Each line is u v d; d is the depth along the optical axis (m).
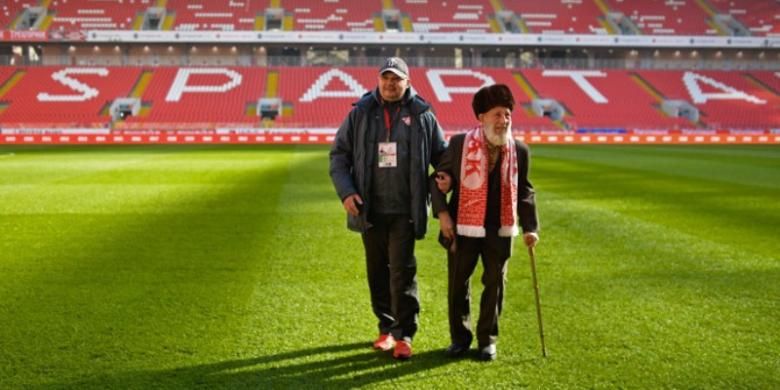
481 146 3.81
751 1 52.56
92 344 4.27
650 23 49.22
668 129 39.97
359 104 4.11
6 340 4.34
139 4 47.22
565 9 50.44
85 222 8.95
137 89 41.50
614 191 12.46
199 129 36.81
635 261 6.68
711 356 4.04
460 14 48.97
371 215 4.12
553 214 9.67
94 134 33.75
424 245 7.46
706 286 5.70
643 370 3.83
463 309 4.07
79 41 42.62
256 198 11.40
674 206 10.48
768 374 3.77
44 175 15.45
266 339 4.37
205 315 4.88
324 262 6.61
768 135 35.78
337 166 4.16
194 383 3.66
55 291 5.54
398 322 4.10
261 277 6.02
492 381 3.68
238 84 43.12
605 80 46.31
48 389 3.58
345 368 3.88
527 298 5.33
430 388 3.59
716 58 51.16
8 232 8.20
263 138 34.81
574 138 35.94
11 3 45.69
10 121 36.62
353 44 45.88
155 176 15.29
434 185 3.94
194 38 43.31
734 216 9.47
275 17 48.31
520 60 50.31
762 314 4.89
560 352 4.12
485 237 3.91
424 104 4.08
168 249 7.23
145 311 4.98
